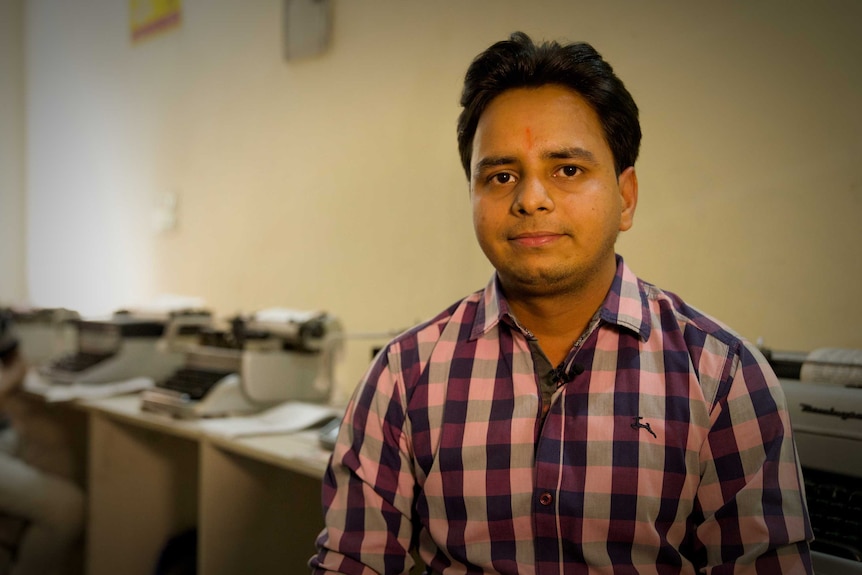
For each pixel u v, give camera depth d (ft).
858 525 3.03
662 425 2.68
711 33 4.56
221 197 8.29
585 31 5.13
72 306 10.79
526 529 2.77
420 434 3.01
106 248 10.12
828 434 3.20
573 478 2.70
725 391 2.66
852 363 3.31
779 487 2.49
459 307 3.25
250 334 6.03
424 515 2.97
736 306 4.47
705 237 4.59
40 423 7.80
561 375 2.87
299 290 7.39
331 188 7.04
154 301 8.11
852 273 4.03
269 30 7.64
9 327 7.72
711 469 2.63
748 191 4.42
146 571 6.80
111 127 9.99
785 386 3.39
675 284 4.73
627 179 2.98
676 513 2.65
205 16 8.45
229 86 8.14
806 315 4.20
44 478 6.82
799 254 4.22
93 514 6.43
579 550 2.67
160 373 7.45
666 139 4.76
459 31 5.92
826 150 4.12
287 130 7.48
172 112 8.96
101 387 6.97
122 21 9.76
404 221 6.38
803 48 4.20
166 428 5.57
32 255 11.80
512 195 2.75
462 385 2.98
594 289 2.88
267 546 5.69
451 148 6.00
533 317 2.96
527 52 2.78
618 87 2.84
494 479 2.81
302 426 5.39
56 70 11.14
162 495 6.93
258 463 5.59
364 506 3.07
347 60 6.86
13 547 7.04
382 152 6.56
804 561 2.44
